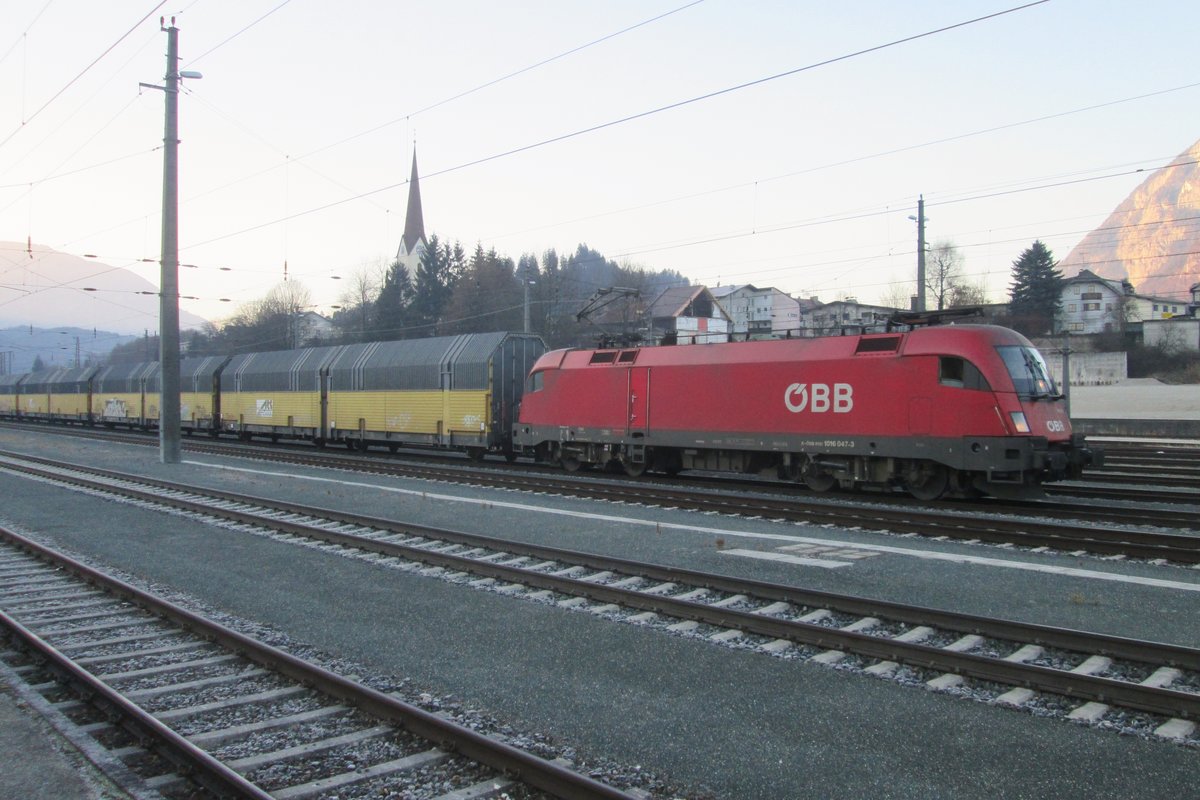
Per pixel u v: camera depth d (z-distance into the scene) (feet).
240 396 131.13
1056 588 34.17
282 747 19.71
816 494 64.18
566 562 39.27
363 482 74.54
